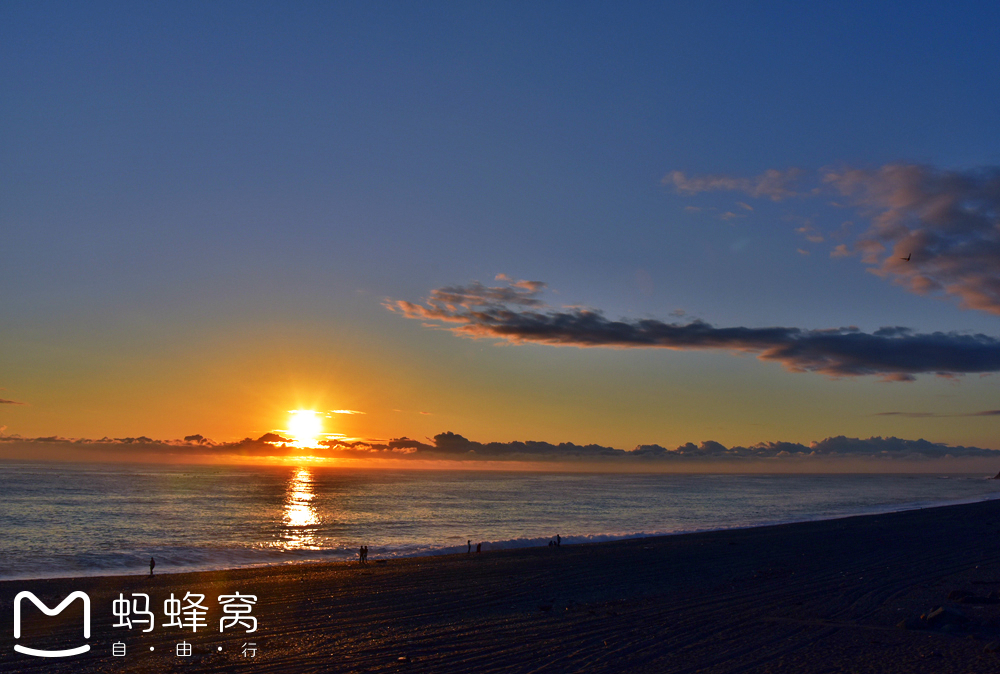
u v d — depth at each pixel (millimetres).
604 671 12258
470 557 37000
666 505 111938
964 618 15742
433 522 73188
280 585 25750
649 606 19625
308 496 124750
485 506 104938
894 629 15281
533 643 14742
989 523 51531
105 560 39312
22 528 59656
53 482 156375
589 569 29891
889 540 39312
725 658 13031
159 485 155125
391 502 111375
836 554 32781
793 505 109125
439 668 12656
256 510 86250
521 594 22844
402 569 31109
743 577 25797
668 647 14117
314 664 13078
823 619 16844
